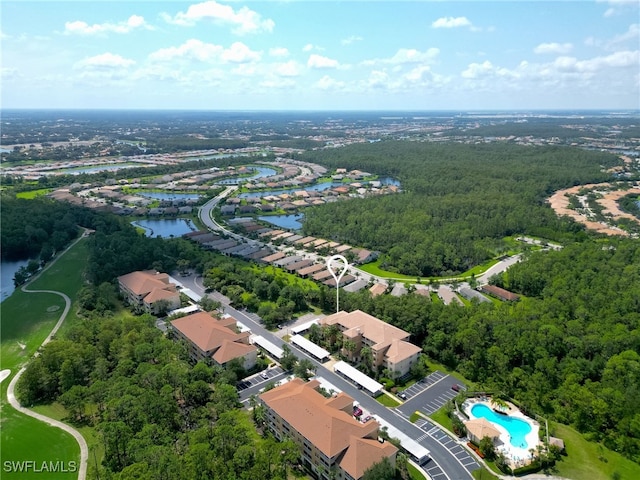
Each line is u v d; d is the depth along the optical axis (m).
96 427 156.25
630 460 148.12
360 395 181.25
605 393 163.00
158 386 166.12
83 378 182.75
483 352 193.75
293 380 174.38
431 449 152.38
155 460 128.38
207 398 172.25
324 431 139.75
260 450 138.62
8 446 151.25
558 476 142.12
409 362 195.62
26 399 174.38
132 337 198.62
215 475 127.06
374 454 135.12
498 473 142.62
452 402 173.38
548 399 173.12
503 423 164.88
